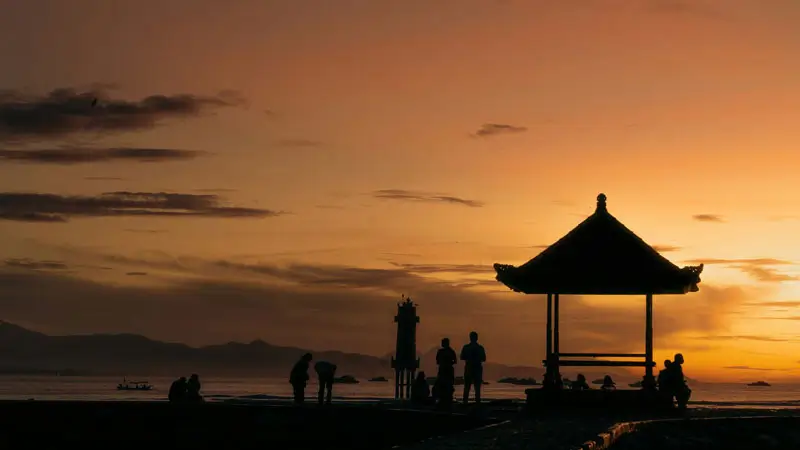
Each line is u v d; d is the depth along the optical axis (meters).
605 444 22.94
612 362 33.16
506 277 33.25
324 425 32.25
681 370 34.91
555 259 32.91
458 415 29.98
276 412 32.78
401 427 31.08
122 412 33.34
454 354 34.84
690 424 28.81
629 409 32.50
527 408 32.62
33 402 33.06
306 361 35.88
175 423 33.28
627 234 33.19
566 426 26.45
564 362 33.12
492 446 21.05
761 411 36.25
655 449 26.52
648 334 33.00
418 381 37.47
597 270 32.38
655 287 32.25
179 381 38.06
